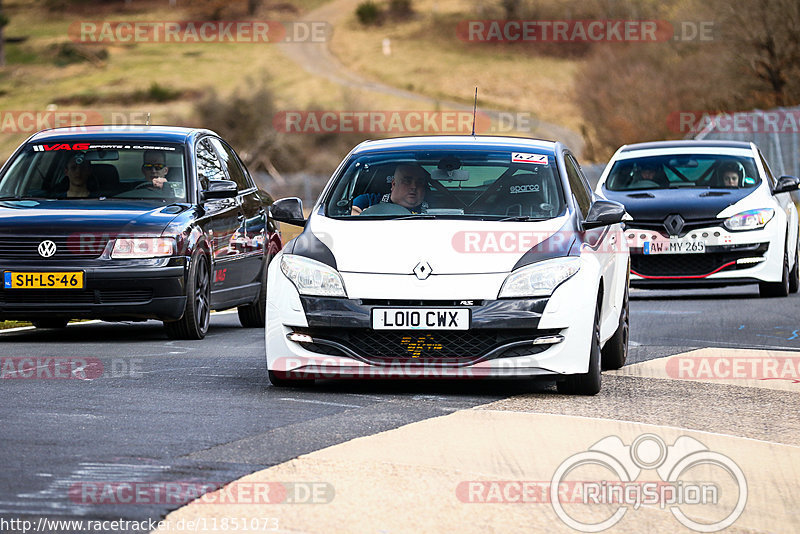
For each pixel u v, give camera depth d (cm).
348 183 3133
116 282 3738
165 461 1984
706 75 19500
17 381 2891
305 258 2834
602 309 2944
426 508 1712
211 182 4119
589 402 2667
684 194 5575
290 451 2077
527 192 3050
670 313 4838
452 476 1906
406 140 3341
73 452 2045
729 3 17812
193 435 2211
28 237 3741
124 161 4184
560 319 2717
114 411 2461
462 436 2236
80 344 3788
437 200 3039
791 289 5803
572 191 3111
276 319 2802
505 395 2761
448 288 2716
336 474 1903
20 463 1953
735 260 5394
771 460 2095
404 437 2217
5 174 4150
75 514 1650
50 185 4106
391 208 3027
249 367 3216
